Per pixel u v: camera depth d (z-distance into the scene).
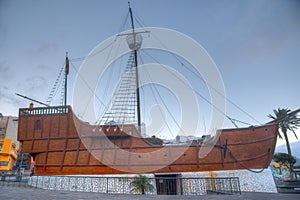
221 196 11.30
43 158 18.61
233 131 18.44
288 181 18.95
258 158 18.08
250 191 16.36
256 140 18.30
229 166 17.66
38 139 18.89
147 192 14.41
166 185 17.25
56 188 16.98
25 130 19.19
